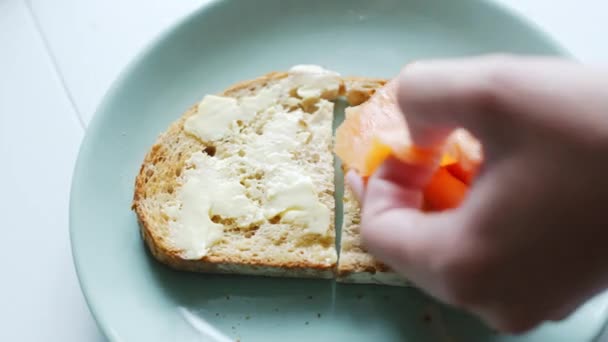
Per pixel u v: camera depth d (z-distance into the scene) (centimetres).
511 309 19
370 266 27
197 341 26
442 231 19
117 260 28
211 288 27
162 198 29
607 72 17
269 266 27
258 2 33
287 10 33
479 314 21
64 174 31
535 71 17
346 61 33
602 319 25
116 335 26
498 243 18
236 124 30
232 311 27
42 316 28
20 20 35
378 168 23
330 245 28
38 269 29
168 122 31
